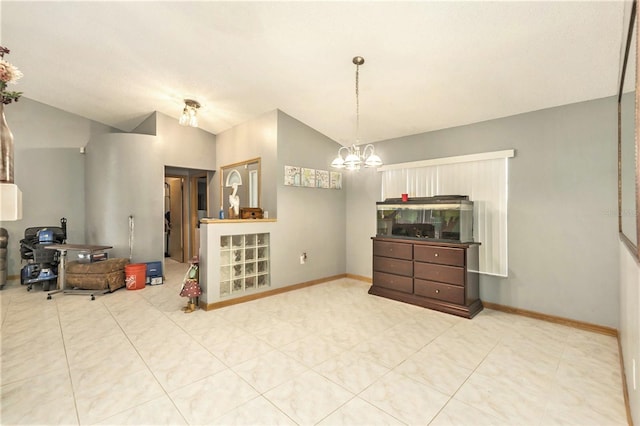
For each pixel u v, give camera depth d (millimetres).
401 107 3785
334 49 2852
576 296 3135
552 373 2258
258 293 4125
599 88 2871
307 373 2244
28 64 3762
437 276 3648
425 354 2543
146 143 5121
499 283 3662
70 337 2836
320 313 3527
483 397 1974
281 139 4457
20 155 5035
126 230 4980
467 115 3727
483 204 3752
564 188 3203
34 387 2043
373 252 4312
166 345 2682
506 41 2459
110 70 3832
